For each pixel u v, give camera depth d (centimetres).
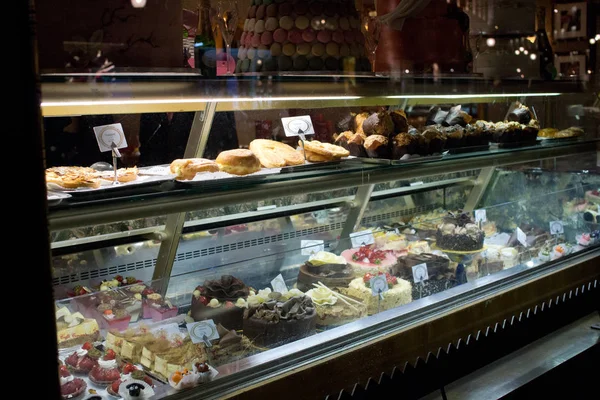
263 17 194
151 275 225
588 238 306
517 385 221
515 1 271
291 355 183
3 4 97
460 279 244
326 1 201
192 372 167
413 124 274
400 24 227
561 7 316
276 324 189
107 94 156
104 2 150
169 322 189
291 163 211
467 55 250
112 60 154
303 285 216
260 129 233
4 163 99
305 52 198
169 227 225
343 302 209
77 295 204
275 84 190
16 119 100
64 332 183
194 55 179
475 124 274
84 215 160
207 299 195
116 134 199
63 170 177
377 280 217
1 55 97
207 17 182
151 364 175
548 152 296
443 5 237
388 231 257
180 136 218
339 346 192
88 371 174
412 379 207
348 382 189
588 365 253
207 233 235
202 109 217
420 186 310
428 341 213
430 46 235
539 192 340
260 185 193
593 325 277
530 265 270
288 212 257
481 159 260
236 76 181
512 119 298
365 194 277
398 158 230
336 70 204
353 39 208
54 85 146
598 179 325
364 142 233
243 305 196
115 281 213
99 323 190
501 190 336
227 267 211
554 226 298
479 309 231
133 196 168
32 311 104
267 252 252
